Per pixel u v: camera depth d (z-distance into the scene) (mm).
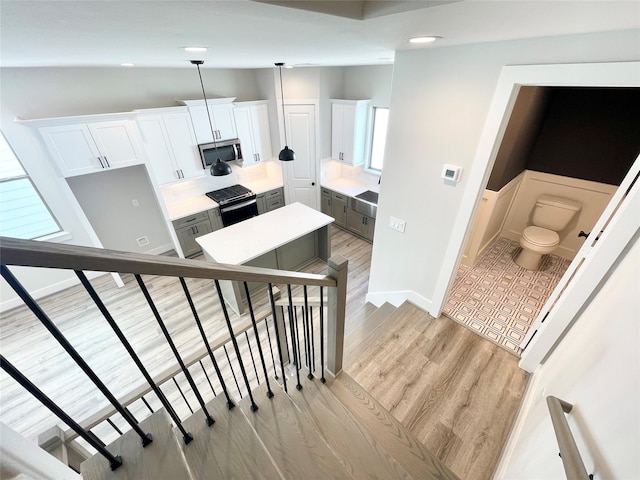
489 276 3330
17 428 2467
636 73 1231
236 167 5242
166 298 3838
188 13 801
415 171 2281
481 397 1978
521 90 2457
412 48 1854
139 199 4371
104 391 797
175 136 4129
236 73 4641
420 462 1432
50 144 3121
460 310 2809
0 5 633
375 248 2984
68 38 1142
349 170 5531
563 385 1257
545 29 1188
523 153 3236
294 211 4074
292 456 1176
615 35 1238
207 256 3330
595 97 2918
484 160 1860
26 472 590
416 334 2508
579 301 1670
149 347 3152
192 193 4867
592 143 3066
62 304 3748
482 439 1751
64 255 539
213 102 4262
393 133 2281
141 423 1000
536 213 3514
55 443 1023
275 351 2977
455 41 1547
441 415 1879
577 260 1772
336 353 1641
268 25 1004
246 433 1113
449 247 2314
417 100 2039
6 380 2793
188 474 909
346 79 4812
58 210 3713
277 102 4727
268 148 5223
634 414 649
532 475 1021
